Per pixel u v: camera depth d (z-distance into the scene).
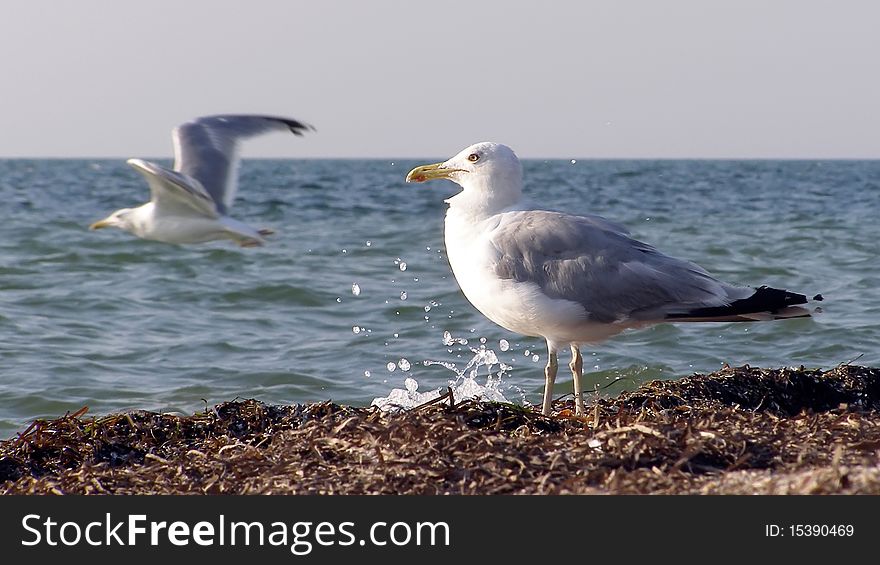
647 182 57.69
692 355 11.55
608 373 10.77
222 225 9.52
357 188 53.53
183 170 9.62
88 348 12.27
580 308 7.37
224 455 6.95
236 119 10.20
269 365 11.44
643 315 7.39
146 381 10.79
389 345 12.36
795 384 8.81
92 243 21.83
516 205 7.79
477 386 10.30
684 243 21.59
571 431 6.94
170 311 14.77
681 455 6.15
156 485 6.51
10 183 56.62
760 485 5.67
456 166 7.79
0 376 10.85
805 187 51.81
